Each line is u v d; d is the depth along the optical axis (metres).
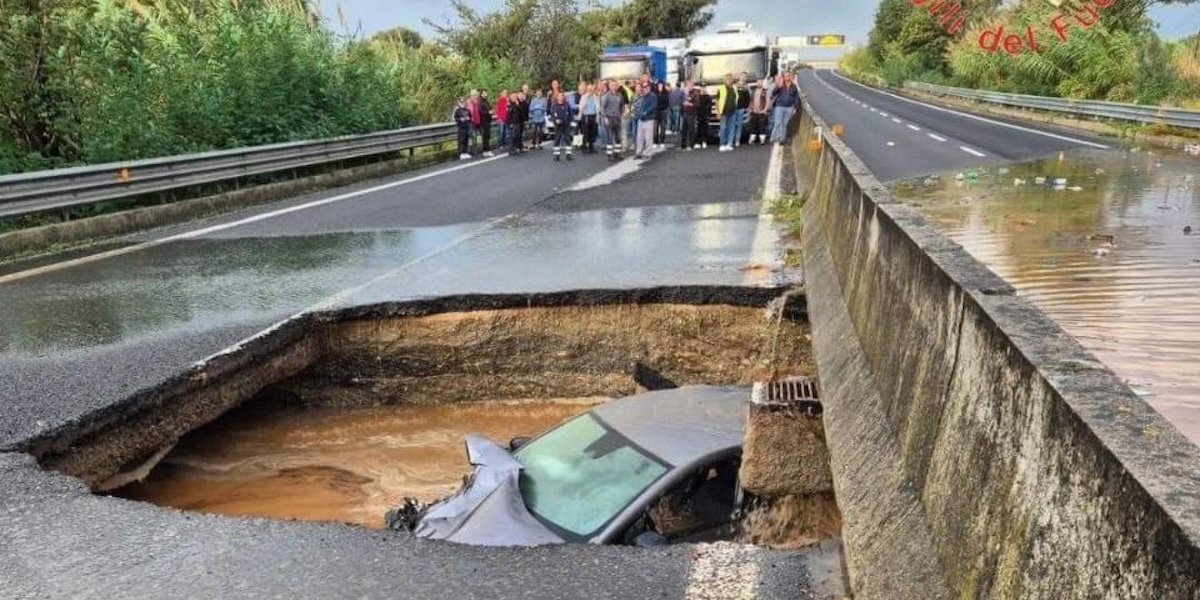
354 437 6.67
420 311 7.22
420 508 4.79
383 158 20.78
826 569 3.19
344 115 18.84
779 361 7.17
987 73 41.03
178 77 15.02
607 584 3.19
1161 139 20.94
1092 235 8.65
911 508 2.44
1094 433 1.46
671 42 34.69
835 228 6.59
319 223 11.99
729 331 7.26
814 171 11.65
